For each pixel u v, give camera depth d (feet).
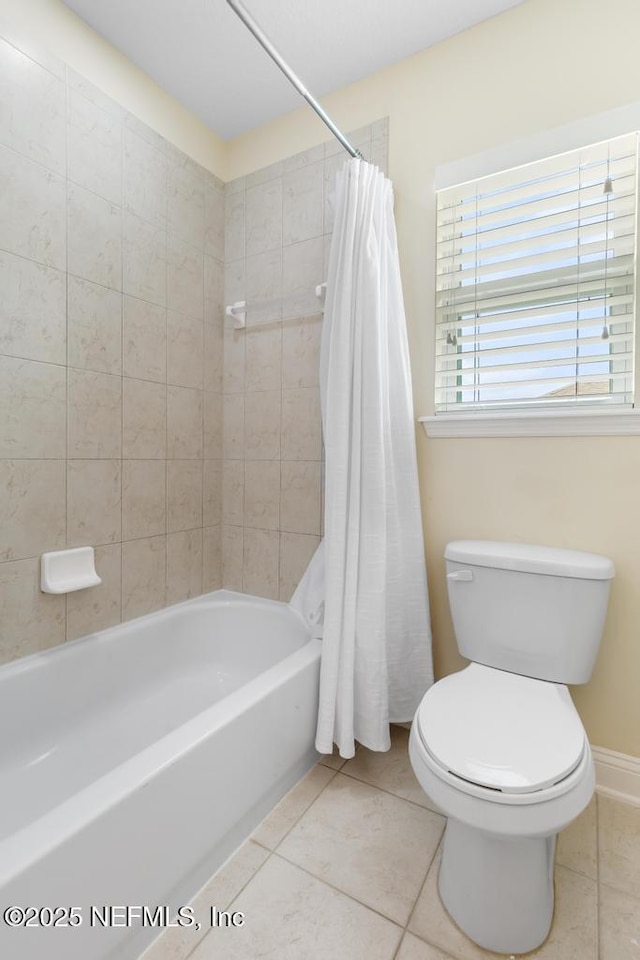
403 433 5.03
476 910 3.18
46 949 2.40
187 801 3.29
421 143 5.33
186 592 6.48
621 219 4.42
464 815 2.83
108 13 4.81
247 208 6.68
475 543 4.93
